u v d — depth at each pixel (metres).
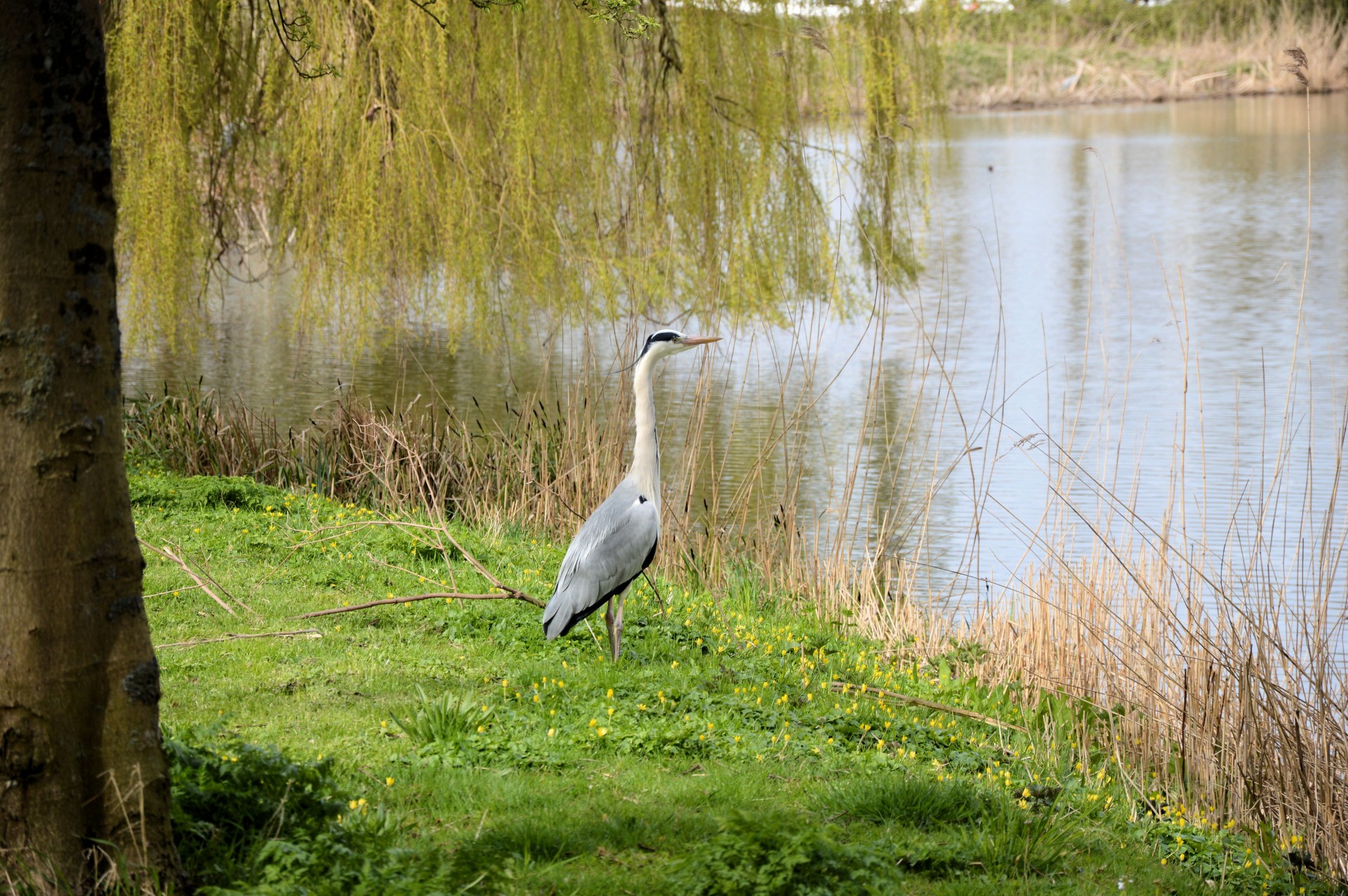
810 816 6.47
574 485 14.27
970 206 45.66
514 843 5.71
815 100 18.77
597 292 17.45
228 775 5.55
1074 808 7.41
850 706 8.77
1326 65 77.94
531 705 7.99
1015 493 16.92
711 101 17.72
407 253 16.31
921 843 6.16
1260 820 8.38
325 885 4.83
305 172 15.84
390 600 9.89
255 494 13.46
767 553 13.45
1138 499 16.20
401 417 17.28
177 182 15.52
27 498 4.66
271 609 10.05
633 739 7.31
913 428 20.08
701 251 17.95
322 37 15.01
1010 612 11.49
